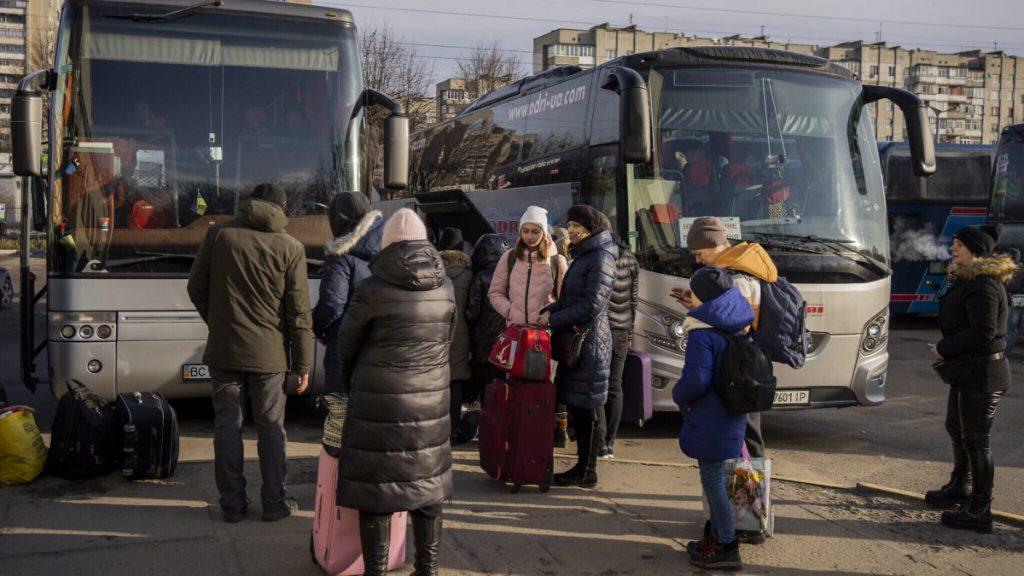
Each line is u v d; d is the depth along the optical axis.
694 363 4.66
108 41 7.34
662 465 6.90
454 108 40.19
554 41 99.75
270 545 4.95
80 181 7.15
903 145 17.92
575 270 6.02
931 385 11.37
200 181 7.43
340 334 4.19
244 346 5.14
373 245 6.20
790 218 7.92
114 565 4.62
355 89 7.97
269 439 5.32
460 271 7.41
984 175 18.41
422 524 4.25
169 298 7.25
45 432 7.62
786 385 7.74
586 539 5.22
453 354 7.38
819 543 5.26
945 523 5.60
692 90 8.02
